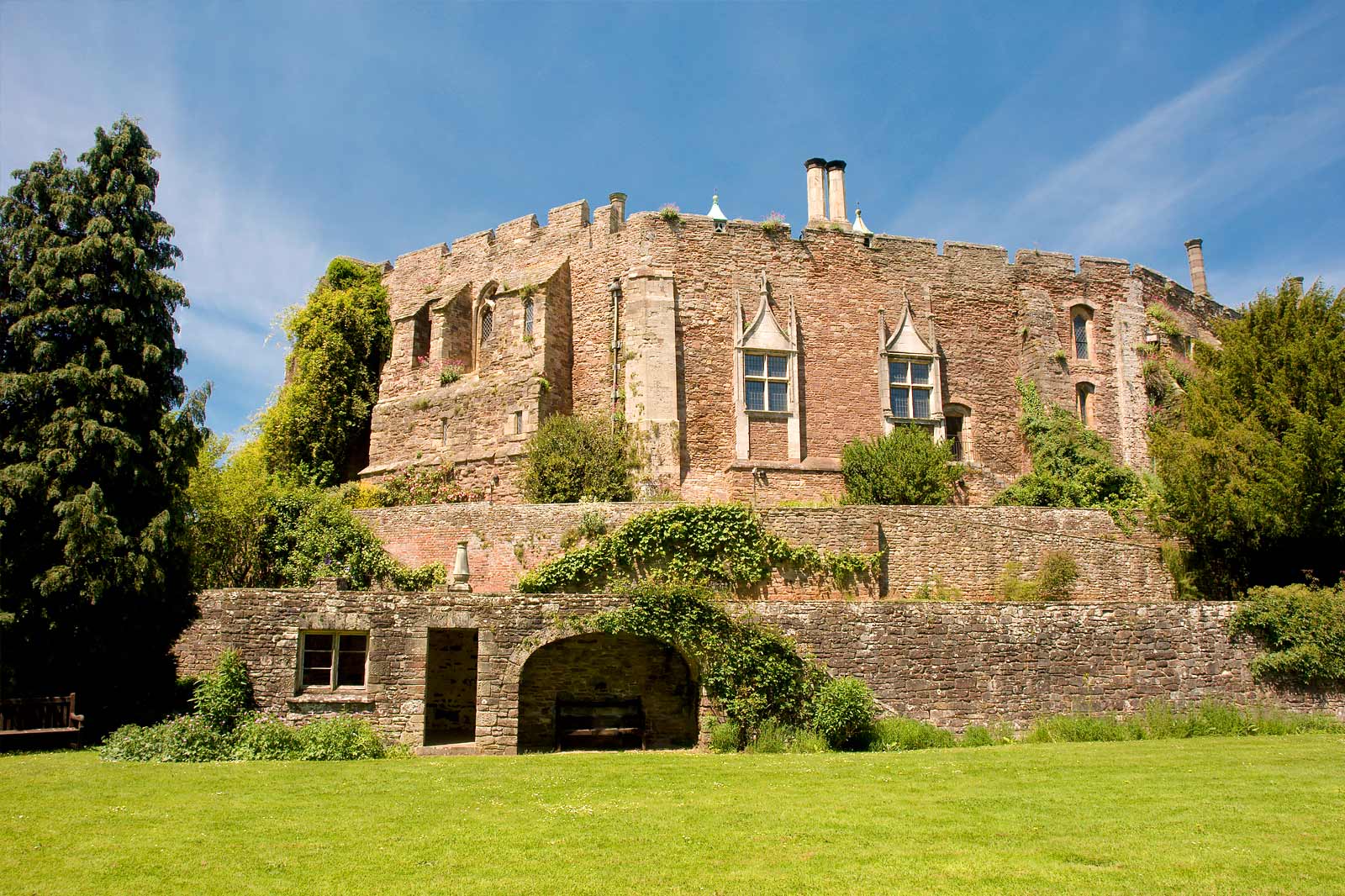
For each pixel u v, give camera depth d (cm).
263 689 1559
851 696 1605
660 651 1844
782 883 794
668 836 945
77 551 1602
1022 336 3225
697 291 2964
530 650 1612
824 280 3064
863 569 2192
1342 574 2034
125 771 1301
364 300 3447
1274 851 870
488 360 3077
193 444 1820
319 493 2531
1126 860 851
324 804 1087
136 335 1766
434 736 1755
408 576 2264
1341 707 1784
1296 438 2047
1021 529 2298
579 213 3123
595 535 2223
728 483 2845
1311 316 2256
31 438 1672
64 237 1773
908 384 3064
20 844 909
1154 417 3250
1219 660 1794
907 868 833
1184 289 3584
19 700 1530
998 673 1719
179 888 784
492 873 824
